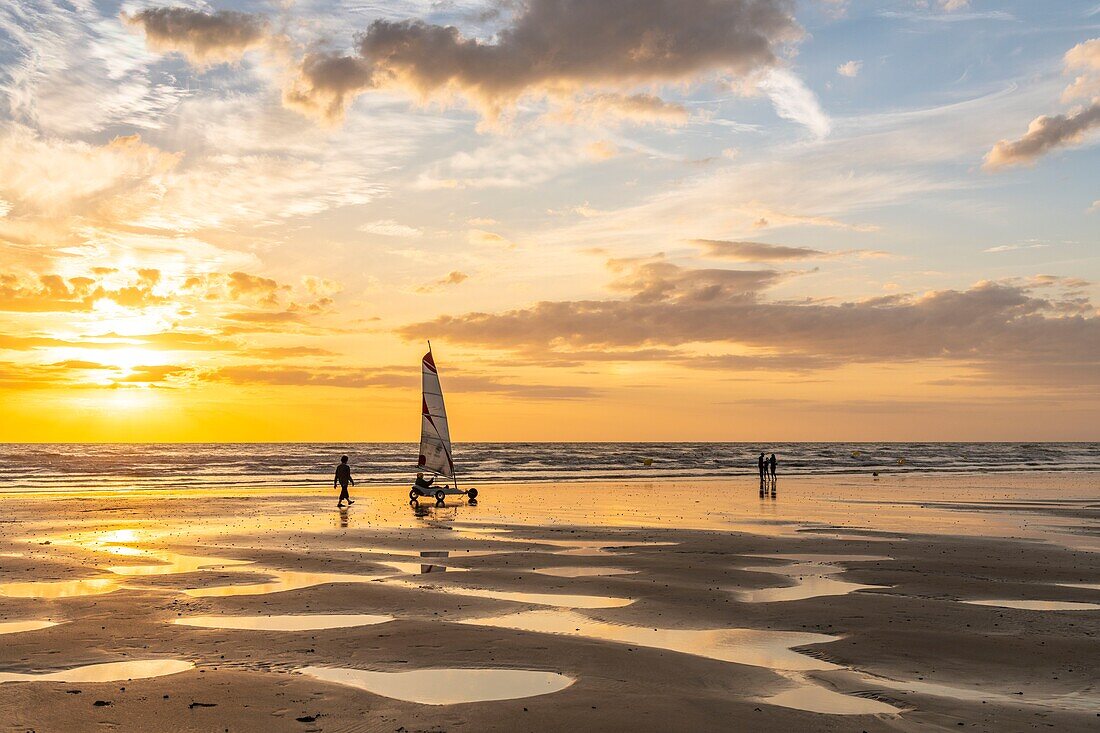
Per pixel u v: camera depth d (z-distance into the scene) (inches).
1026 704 463.5
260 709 441.1
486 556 1049.5
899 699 470.9
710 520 1514.5
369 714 436.8
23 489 2393.0
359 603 740.7
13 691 465.4
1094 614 703.7
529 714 439.2
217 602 735.1
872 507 1806.1
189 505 1786.4
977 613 707.4
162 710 436.8
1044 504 1876.2
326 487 2487.7
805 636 626.8
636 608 730.2
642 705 456.1
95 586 813.9
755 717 437.7
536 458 5211.6
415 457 5007.4
